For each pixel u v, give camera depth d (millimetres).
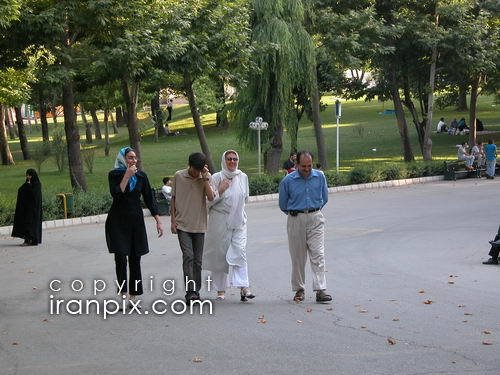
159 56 24984
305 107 36094
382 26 33906
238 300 10883
